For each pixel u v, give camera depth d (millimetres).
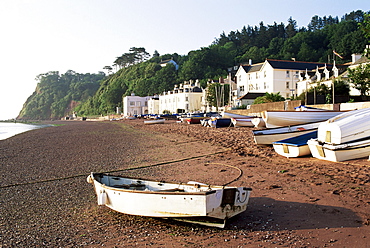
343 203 8102
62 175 14375
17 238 7316
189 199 6863
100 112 153500
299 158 14328
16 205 10039
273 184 10344
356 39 98188
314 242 6164
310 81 57125
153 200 7414
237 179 11289
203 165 14516
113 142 27281
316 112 21719
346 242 6055
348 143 12711
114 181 9641
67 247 6684
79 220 8367
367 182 9664
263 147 17828
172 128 39812
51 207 9680
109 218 8383
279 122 21578
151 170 14344
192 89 95375
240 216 7785
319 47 117562
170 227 7477
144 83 136625
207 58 122625
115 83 160375
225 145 19906
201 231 7109
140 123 63469
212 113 57906
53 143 29344
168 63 137250
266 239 6441
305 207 8062
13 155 22031
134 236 7066
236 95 78125
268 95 47875
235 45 153750
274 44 125938
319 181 10242
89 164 16906
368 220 6953
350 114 14141
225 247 6211
